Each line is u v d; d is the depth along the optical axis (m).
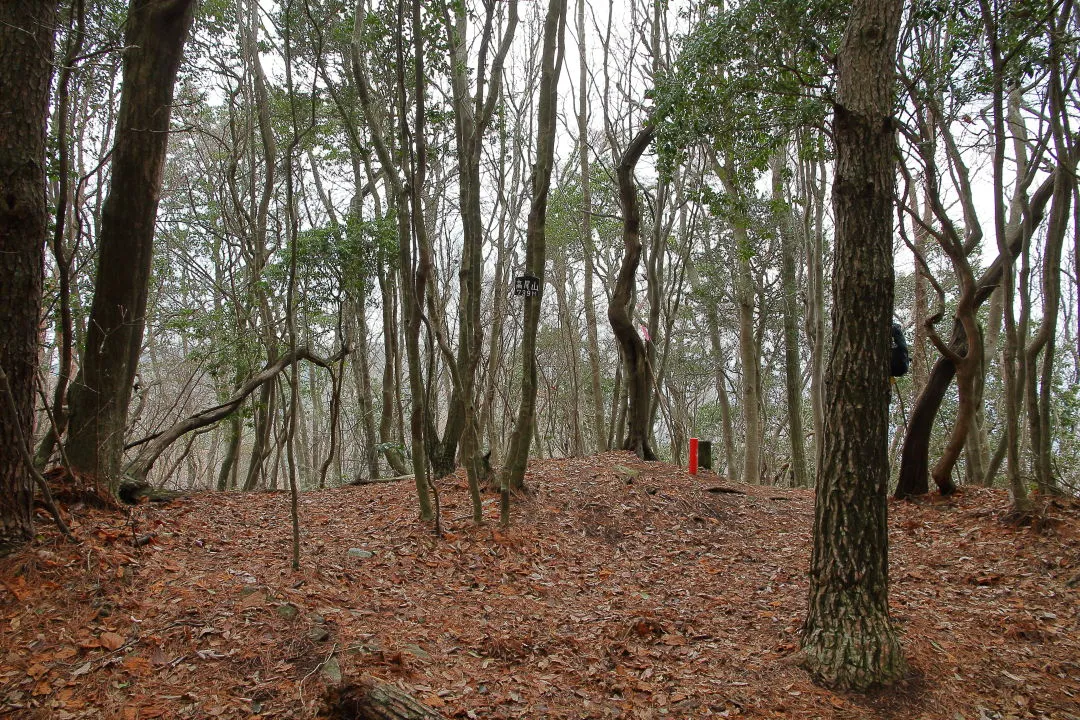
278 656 4.16
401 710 3.49
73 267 9.95
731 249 19.70
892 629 4.52
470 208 8.05
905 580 6.73
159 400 20.12
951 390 18.22
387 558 6.20
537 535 7.42
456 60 7.51
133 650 4.04
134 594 4.61
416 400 6.85
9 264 4.73
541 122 7.08
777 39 7.32
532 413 8.11
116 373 6.21
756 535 8.49
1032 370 8.21
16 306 4.78
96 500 5.91
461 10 7.35
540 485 8.96
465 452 7.21
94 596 4.48
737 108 7.70
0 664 3.80
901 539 8.07
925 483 9.54
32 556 4.66
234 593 4.79
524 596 5.98
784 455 30.05
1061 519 7.27
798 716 4.11
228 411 8.84
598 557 7.33
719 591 6.50
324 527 6.97
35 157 4.81
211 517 6.73
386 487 9.14
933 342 8.95
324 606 4.88
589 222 16.48
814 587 4.67
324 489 9.55
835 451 4.55
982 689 4.45
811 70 8.15
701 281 22.77
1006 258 7.37
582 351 27.61
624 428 12.78
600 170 15.50
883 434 4.48
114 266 6.16
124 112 6.14
